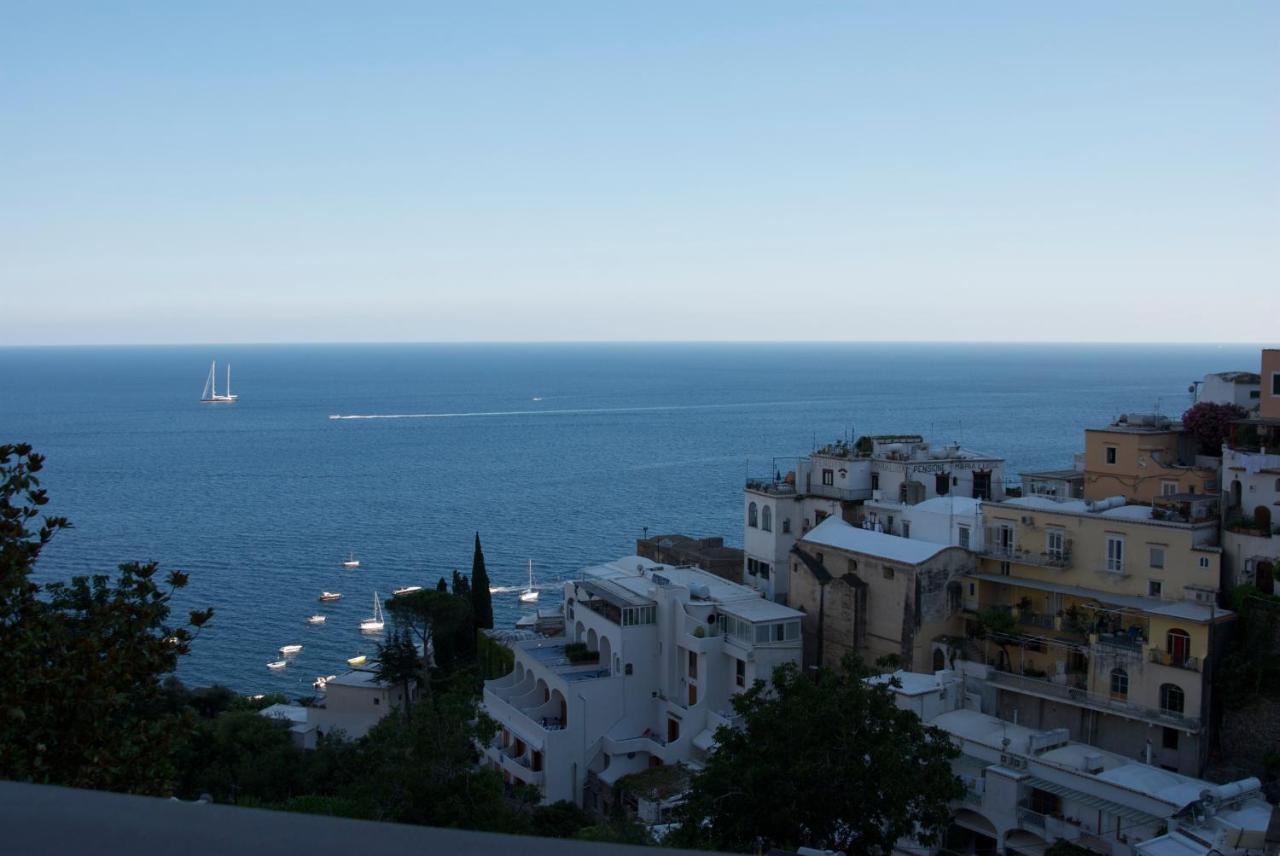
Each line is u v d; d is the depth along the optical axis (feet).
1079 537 217.15
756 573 287.07
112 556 547.90
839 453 290.97
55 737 81.82
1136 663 192.44
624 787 224.74
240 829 18.58
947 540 244.22
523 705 265.13
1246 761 180.34
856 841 130.31
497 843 18.37
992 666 220.02
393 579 506.89
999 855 179.01
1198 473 225.76
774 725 134.92
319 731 273.33
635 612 253.65
